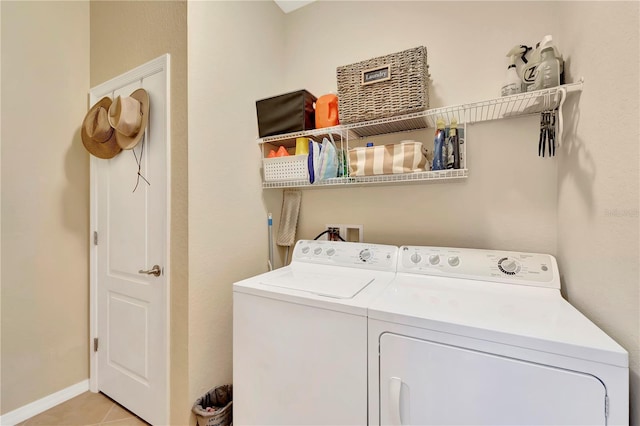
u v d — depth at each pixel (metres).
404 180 1.44
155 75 1.54
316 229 1.99
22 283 1.62
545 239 1.36
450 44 1.57
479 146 1.50
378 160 1.42
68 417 1.63
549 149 1.29
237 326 1.26
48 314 1.73
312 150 1.58
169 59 1.46
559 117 1.12
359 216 1.84
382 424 0.95
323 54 1.98
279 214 2.07
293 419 1.12
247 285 1.26
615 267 0.79
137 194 1.63
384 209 1.76
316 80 2.01
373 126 1.58
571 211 1.12
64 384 1.79
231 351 1.63
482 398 0.81
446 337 0.86
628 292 0.73
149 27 1.56
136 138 1.54
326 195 1.95
